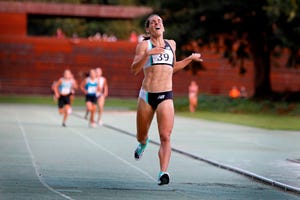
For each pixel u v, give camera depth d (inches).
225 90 6643.7
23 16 6579.7
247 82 6668.3
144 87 1067.9
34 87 6515.8
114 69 6609.3
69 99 2583.7
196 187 1106.1
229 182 1179.9
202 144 1902.1
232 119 3334.2
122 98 6589.6
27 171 1240.2
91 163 1397.6
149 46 1061.1
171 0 4328.3
